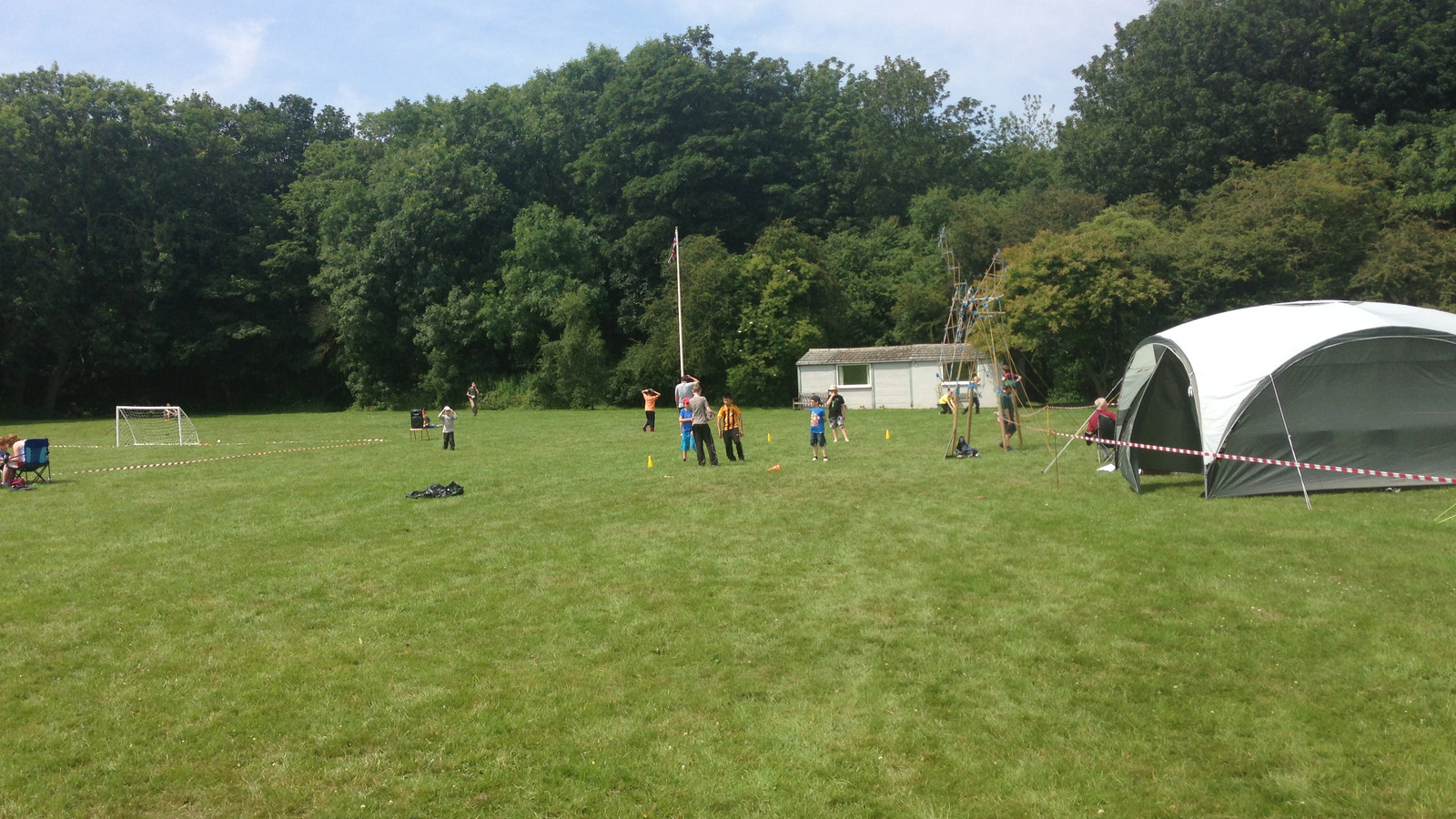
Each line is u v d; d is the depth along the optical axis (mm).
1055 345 38500
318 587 9164
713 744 5512
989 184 64125
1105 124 47625
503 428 32656
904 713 5883
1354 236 33562
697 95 53750
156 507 14406
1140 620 7539
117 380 55250
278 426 37406
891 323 51031
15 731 5867
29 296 47156
